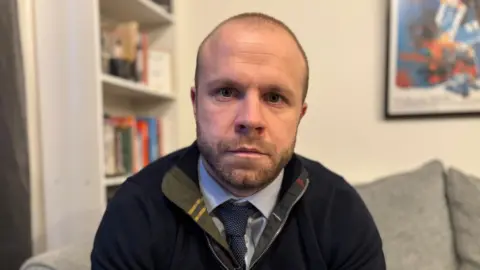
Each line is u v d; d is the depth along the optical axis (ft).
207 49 2.76
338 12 6.31
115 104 6.39
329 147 6.31
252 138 2.58
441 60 6.00
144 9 6.01
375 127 6.20
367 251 3.13
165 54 6.54
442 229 4.93
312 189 3.26
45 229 4.92
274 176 2.77
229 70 2.61
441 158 6.02
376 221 4.93
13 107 4.12
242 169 2.62
